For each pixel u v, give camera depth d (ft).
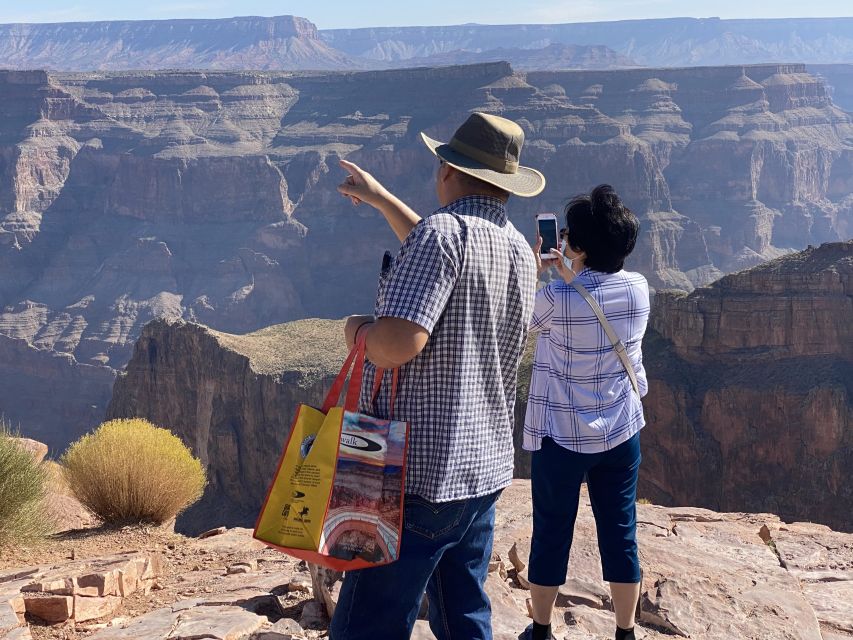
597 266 15.38
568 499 15.44
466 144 12.42
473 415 11.74
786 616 19.86
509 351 12.25
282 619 18.88
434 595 12.69
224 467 269.64
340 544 11.36
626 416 15.31
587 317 14.99
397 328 11.06
